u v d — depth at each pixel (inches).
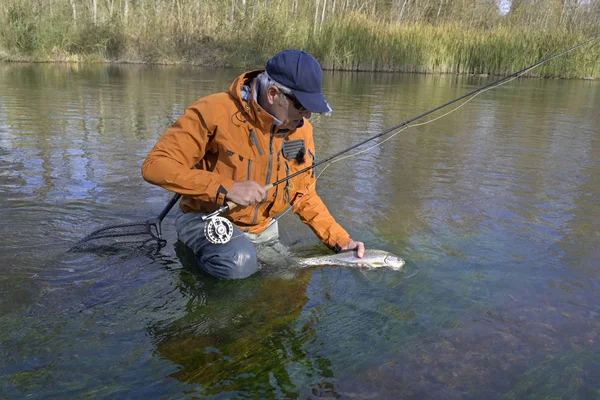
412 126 285.1
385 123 290.7
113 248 116.6
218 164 104.8
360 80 583.2
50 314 88.0
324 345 81.0
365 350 79.6
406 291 99.3
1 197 144.1
